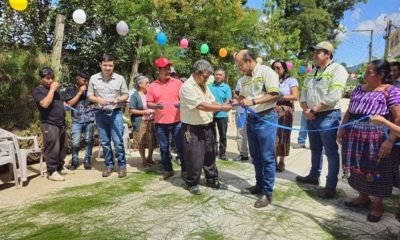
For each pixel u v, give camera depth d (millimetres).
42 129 5156
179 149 5188
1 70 6059
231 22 12953
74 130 5812
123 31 6633
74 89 5887
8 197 4484
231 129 11250
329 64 4367
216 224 3684
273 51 17328
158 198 4434
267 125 4078
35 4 7613
